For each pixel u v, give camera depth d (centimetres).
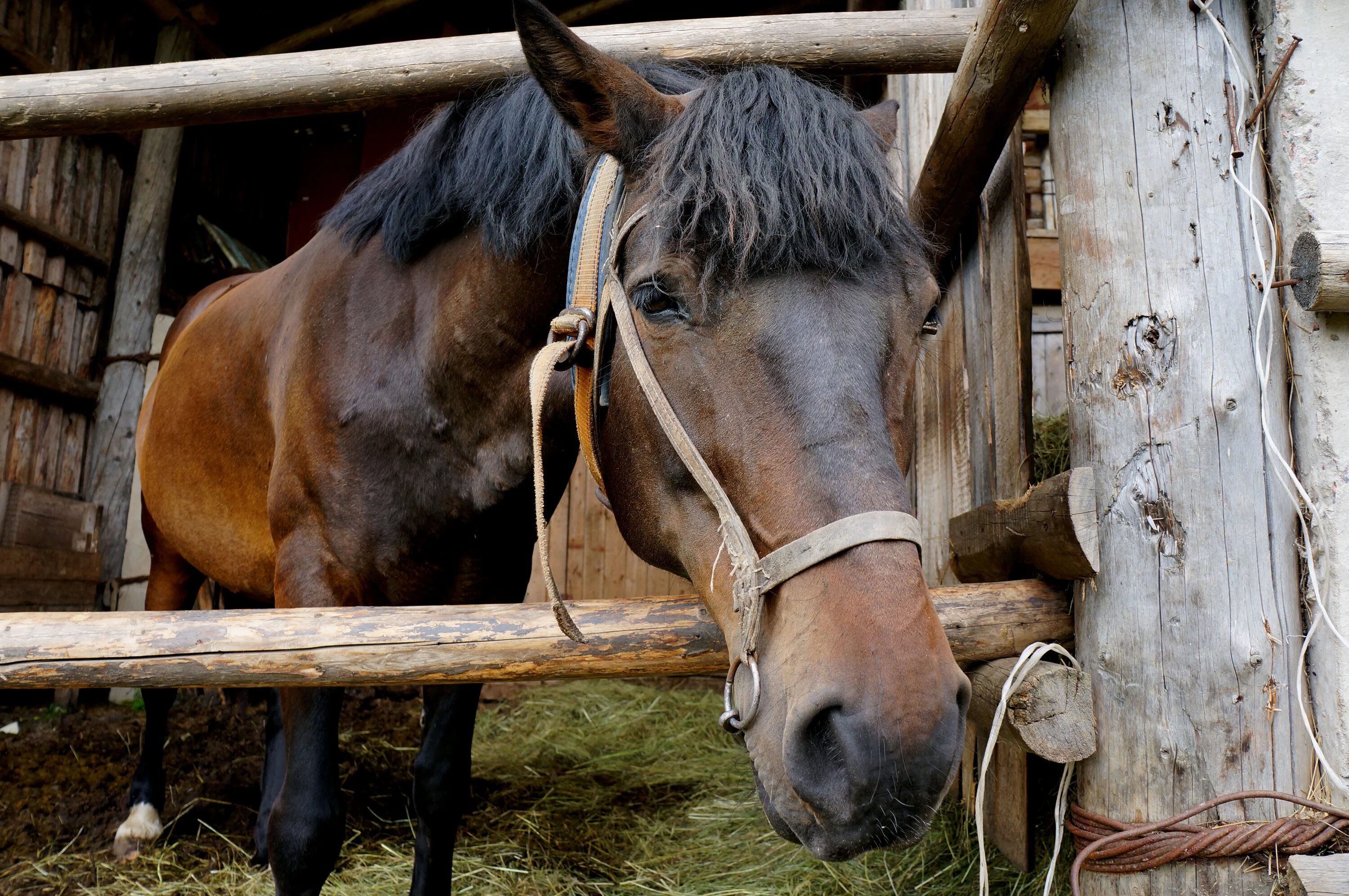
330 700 141
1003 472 178
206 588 360
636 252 102
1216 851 108
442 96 162
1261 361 117
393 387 146
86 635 114
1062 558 121
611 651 115
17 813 246
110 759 298
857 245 93
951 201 167
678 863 220
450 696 165
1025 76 127
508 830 243
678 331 97
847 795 78
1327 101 120
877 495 85
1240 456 116
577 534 430
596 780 291
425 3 490
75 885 208
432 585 153
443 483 145
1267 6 126
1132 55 126
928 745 76
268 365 174
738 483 92
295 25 510
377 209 156
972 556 154
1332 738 112
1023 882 174
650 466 106
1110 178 126
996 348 185
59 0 397
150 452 233
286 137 568
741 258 89
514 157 133
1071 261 130
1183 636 114
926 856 199
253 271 488
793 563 85
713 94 100
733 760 309
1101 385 123
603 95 108
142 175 432
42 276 389
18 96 164
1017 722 114
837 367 89
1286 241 121
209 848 229
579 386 119
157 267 436
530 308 134
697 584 102
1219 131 122
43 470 397
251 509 186
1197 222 121
